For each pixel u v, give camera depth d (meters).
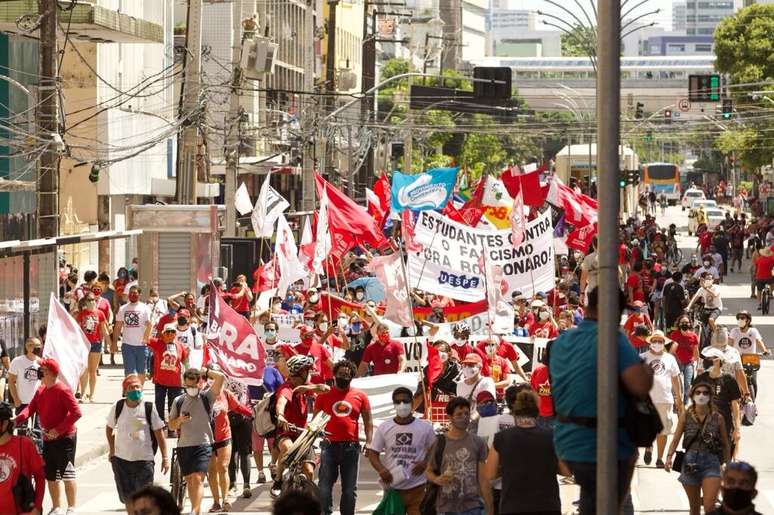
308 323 34.00
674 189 193.12
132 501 11.09
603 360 9.93
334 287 47.16
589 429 10.78
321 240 37.59
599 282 9.98
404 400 19.25
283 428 21.91
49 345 22.88
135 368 35.81
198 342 31.41
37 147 37.72
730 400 22.75
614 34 10.06
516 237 33.12
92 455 29.41
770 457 28.91
